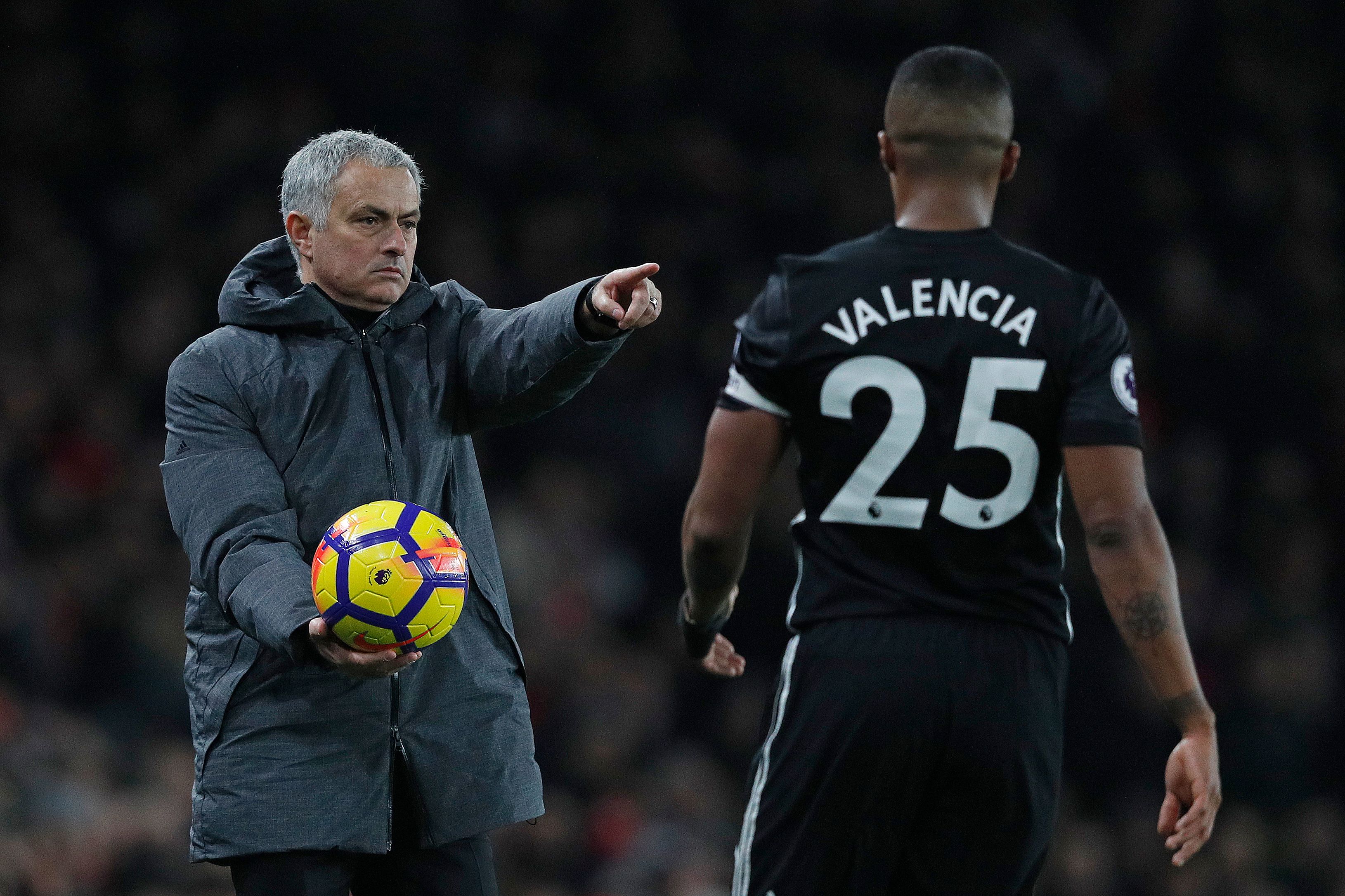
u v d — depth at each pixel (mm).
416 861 10891
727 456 11531
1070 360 11039
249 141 39969
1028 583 11102
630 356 40531
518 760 10930
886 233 11508
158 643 31906
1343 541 43750
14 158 40281
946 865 11086
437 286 11445
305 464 10570
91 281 38844
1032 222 45625
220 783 10367
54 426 35125
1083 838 33719
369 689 10406
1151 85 49219
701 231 44125
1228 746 37781
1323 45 52594
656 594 38500
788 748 11164
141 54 42031
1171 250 46844
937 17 48406
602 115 45406
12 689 29703
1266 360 45875
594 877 30125
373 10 42062
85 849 25594
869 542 11133
